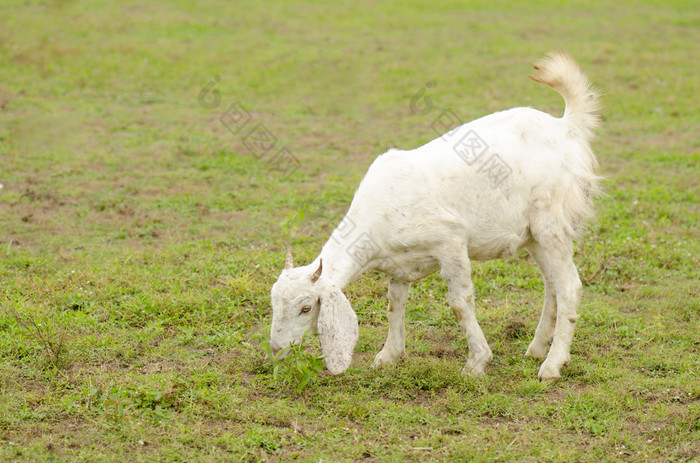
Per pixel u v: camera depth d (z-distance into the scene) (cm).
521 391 562
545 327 621
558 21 2256
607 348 639
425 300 730
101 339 620
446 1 2498
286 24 2161
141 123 1390
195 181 1113
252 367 591
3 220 920
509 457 477
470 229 577
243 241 884
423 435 503
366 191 567
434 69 1759
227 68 1739
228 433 495
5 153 1192
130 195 1045
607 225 919
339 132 1388
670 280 780
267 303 711
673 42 2022
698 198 1031
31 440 485
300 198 1028
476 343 580
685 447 488
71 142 1264
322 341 534
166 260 802
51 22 2061
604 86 1645
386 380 569
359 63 1802
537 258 613
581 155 602
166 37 1975
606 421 516
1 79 1591
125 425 499
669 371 591
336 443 492
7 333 618
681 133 1375
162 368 592
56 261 792
